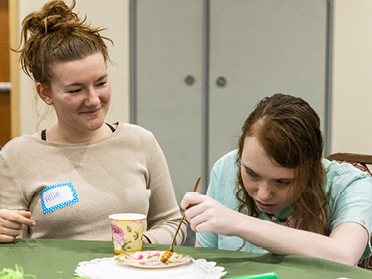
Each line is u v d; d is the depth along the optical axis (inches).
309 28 137.7
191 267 36.8
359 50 139.6
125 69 130.2
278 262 37.8
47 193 53.0
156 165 60.3
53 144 55.7
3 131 123.3
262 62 137.6
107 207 54.4
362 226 43.1
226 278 34.2
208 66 135.6
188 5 133.0
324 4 137.3
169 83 134.2
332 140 141.3
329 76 139.5
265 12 136.1
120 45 128.9
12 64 118.4
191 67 135.1
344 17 138.3
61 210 52.7
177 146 137.1
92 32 53.4
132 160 58.0
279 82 138.6
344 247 39.5
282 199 44.4
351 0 137.8
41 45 51.7
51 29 52.5
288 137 41.2
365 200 45.8
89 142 56.7
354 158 64.4
